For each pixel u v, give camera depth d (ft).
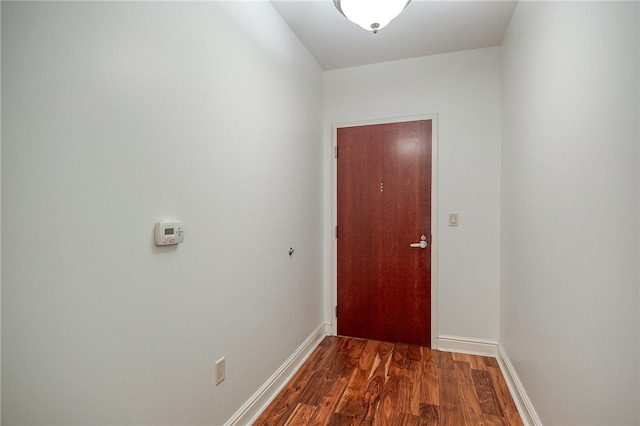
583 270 3.76
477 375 7.36
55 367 2.80
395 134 9.36
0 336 2.47
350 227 9.81
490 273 8.51
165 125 3.92
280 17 7.09
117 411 3.34
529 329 5.74
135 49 3.52
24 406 2.61
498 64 8.48
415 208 9.17
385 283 9.45
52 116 2.74
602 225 3.36
